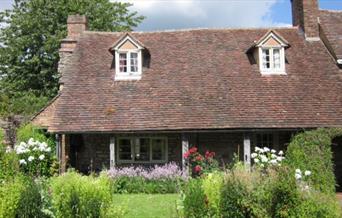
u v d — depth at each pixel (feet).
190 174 65.77
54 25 132.87
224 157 76.13
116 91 75.51
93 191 33.24
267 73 78.28
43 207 32.50
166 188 63.16
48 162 62.95
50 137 78.79
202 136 76.38
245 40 85.30
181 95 74.13
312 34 85.87
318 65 80.48
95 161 76.79
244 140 70.64
